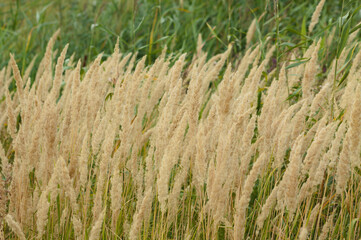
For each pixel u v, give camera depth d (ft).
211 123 7.36
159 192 6.79
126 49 20.36
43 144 8.48
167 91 9.28
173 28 22.02
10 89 17.37
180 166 7.69
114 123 8.21
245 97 7.05
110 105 8.91
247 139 7.40
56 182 7.20
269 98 7.79
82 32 22.04
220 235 8.95
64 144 8.68
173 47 18.35
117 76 10.77
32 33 20.42
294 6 21.97
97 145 7.79
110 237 8.15
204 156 6.87
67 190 7.20
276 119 8.04
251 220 8.79
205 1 23.18
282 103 10.67
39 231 7.04
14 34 20.15
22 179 7.74
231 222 8.20
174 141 6.79
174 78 8.12
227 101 6.81
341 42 9.95
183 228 8.76
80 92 8.22
